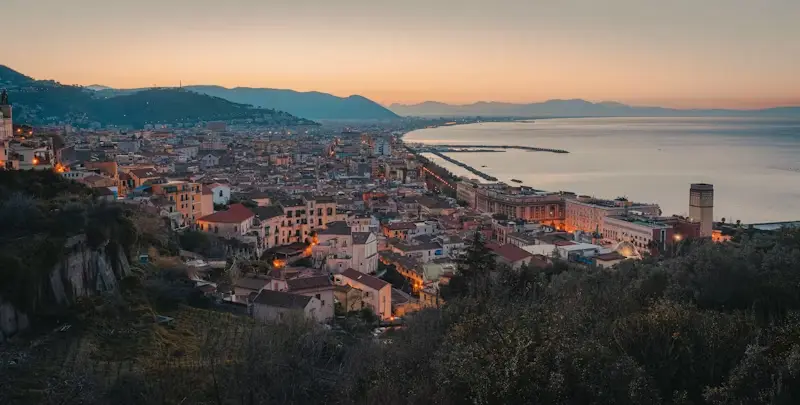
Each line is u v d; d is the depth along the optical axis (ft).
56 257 333.62
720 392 214.48
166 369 296.10
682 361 239.30
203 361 308.19
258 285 462.19
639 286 348.59
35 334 307.58
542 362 225.35
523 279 458.91
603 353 225.15
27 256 320.50
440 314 353.31
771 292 318.86
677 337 245.24
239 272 516.32
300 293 460.96
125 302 364.99
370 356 303.68
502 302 358.84
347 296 515.50
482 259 503.61
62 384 261.85
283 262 646.74
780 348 229.04
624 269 456.45
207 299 427.74
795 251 364.38
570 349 225.15
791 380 209.15
